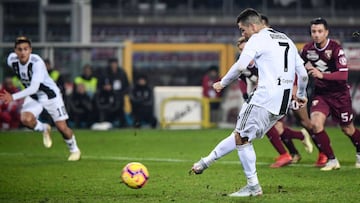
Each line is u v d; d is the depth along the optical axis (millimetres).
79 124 67375
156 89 69688
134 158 41469
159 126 69375
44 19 74688
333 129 65062
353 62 71438
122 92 67125
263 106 26562
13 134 59156
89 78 67000
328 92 36438
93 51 70625
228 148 26969
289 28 98438
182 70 81812
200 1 100500
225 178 32250
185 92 69500
